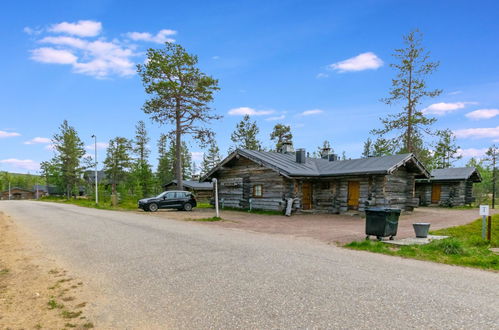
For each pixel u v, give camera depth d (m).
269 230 13.28
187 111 32.56
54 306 4.93
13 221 17.25
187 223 15.52
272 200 21.78
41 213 22.66
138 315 4.55
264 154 24.34
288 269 6.77
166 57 31.23
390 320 4.27
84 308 4.85
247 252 8.48
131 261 7.60
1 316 4.56
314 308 4.68
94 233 12.08
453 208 28.86
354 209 21.17
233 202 25.05
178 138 32.16
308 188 22.78
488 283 5.93
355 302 4.90
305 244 9.88
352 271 6.64
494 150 41.91
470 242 10.38
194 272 6.58
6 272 6.88
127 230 12.79
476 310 4.62
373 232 10.37
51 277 6.46
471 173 30.09
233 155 24.11
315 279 6.07
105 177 67.25
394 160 20.72
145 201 23.20
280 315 4.45
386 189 20.64
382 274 6.44
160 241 10.20
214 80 32.59
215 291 5.45
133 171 52.34
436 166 49.03
